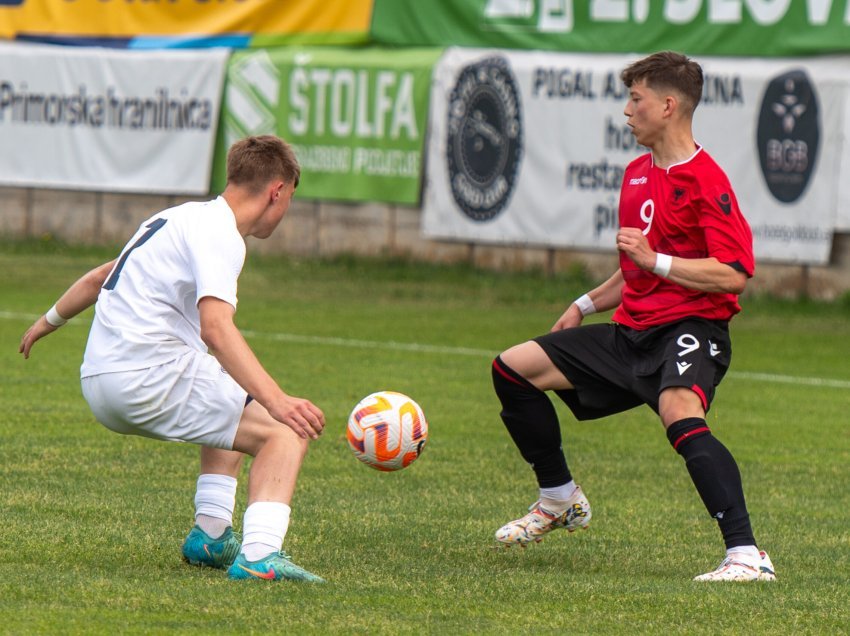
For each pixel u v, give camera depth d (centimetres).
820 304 5388
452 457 2648
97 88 7006
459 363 3956
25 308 4944
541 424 1836
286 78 6500
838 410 3378
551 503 1873
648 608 1500
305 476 2425
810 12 5359
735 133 5491
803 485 2498
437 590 1570
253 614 1406
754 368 4084
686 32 5594
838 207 5316
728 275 1684
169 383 1564
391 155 6272
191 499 2139
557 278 5991
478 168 6056
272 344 4225
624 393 1808
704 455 1681
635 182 1809
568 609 1489
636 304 1778
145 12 6894
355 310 5169
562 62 5828
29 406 3005
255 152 1611
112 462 2436
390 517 2092
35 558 1683
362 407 1703
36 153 7200
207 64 6688
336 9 6400
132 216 7075
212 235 1545
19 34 7225
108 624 1350
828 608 1526
